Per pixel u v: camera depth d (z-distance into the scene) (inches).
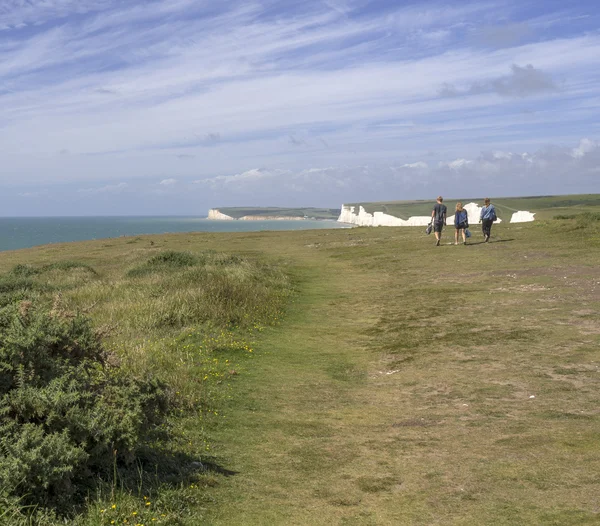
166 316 520.7
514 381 315.3
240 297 613.6
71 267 1067.9
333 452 235.0
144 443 223.8
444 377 338.3
